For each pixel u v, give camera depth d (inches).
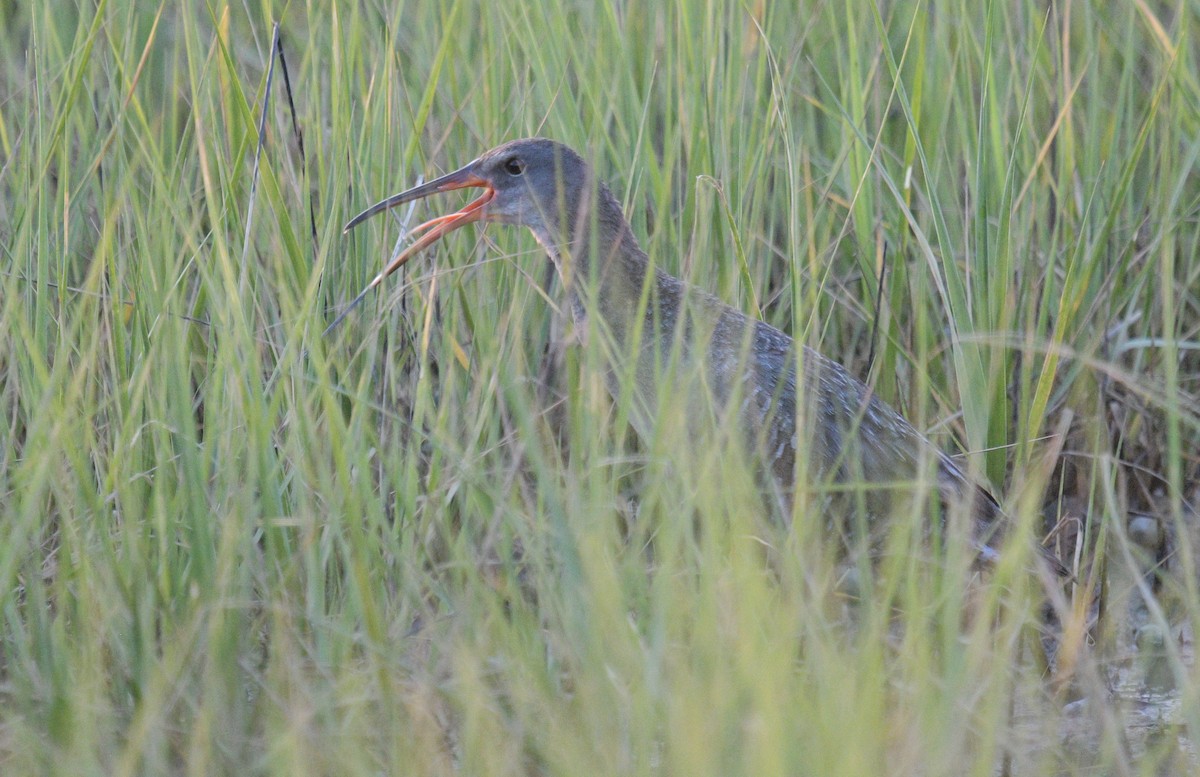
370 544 294.8
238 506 294.0
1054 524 410.0
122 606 279.0
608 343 350.9
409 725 262.5
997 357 371.2
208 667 262.4
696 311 326.6
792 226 357.4
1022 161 428.1
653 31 439.5
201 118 393.1
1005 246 379.6
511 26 431.2
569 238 396.8
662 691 244.7
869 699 241.4
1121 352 421.4
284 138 405.4
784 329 430.3
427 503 311.0
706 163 407.5
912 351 418.0
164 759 259.1
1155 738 297.3
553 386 394.6
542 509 292.4
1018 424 380.5
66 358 306.0
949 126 456.8
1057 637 321.1
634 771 241.6
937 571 299.1
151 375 322.3
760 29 390.3
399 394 385.4
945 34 436.8
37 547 290.0
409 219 402.0
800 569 283.7
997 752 280.4
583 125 446.0
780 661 240.8
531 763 257.1
